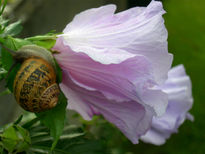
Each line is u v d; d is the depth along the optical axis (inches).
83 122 15.0
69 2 41.5
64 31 9.8
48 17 35.2
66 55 9.4
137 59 9.0
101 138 15.2
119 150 20.7
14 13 28.4
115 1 52.4
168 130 14.8
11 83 9.3
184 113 14.6
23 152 10.6
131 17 10.0
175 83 14.9
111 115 10.4
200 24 58.4
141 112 9.9
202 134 36.7
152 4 9.9
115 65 9.2
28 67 8.7
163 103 9.7
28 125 10.2
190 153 34.6
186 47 51.9
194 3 65.2
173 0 66.2
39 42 9.4
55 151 11.7
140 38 9.5
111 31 9.8
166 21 59.5
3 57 9.1
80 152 12.1
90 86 9.8
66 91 10.3
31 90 8.6
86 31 9.8
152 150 33.5
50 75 8.9
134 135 10.5
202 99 41.6
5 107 25.3
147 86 9.6
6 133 10.0
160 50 9.6
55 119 9.2
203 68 47.4
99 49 9.3
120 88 9.4
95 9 10.0
